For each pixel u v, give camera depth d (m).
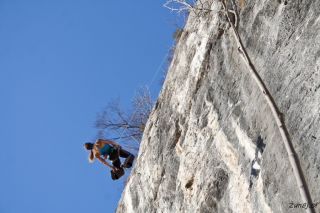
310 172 4.54
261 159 5.70
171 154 9.01
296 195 4.66
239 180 6.25
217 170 6.97
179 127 9.08
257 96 6.18
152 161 9.80
